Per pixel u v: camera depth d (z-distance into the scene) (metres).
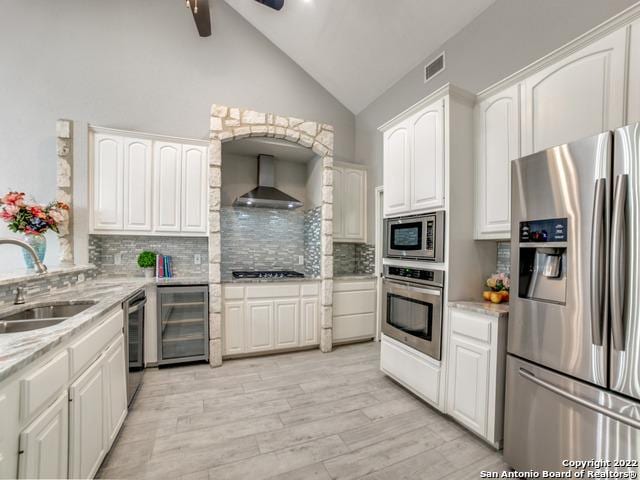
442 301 2.15
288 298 3.41
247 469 1.63
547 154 1.48
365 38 3.41
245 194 3.88
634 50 1.41
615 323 1.18
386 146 2.78
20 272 2.00
